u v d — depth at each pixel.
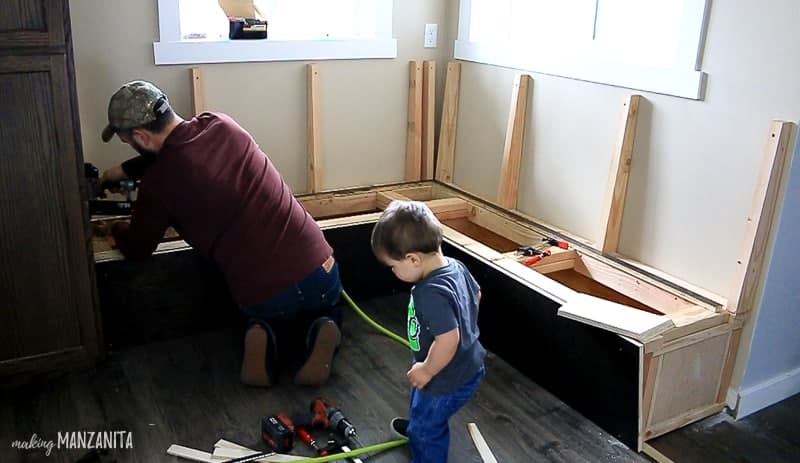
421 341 1.80
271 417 2.11
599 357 2.20
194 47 2.86
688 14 2.31
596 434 2.23
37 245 2.26
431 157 3.61
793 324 2.44
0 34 2.00
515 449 2.14
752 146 2.20
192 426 2.18
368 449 2.07
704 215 2.39
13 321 2.30
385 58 3.37
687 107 2.38
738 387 2.38
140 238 2.30
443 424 1.91
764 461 2.15
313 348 2.37
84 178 2.27
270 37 3.18
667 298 2.43
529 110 3.08
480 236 3.29
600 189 2.78
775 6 2.08
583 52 2.81
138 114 2.10
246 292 2.33
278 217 2.29
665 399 2.22
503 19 3.27
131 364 2.52
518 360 2.57
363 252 3.01
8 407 2.24
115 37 2.72
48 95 2.13
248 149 2.29
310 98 3.17
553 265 2.75
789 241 2.26
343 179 3.45
